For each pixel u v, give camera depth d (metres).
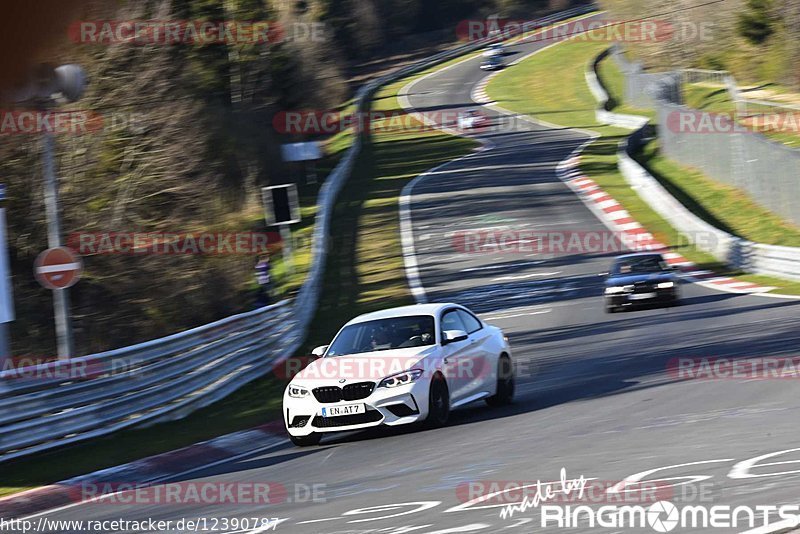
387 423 41.47
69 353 50.34
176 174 91.56
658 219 139.38
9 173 79.38
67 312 50.44
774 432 30.94
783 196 122.75
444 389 43.44
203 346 62.62
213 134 107.44
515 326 87.50
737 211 132.75
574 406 44.16
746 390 41.78
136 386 53.56
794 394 38.97
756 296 86.75
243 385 67.25
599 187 167.75
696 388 44.38
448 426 42.97
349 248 142.12
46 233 79.56
